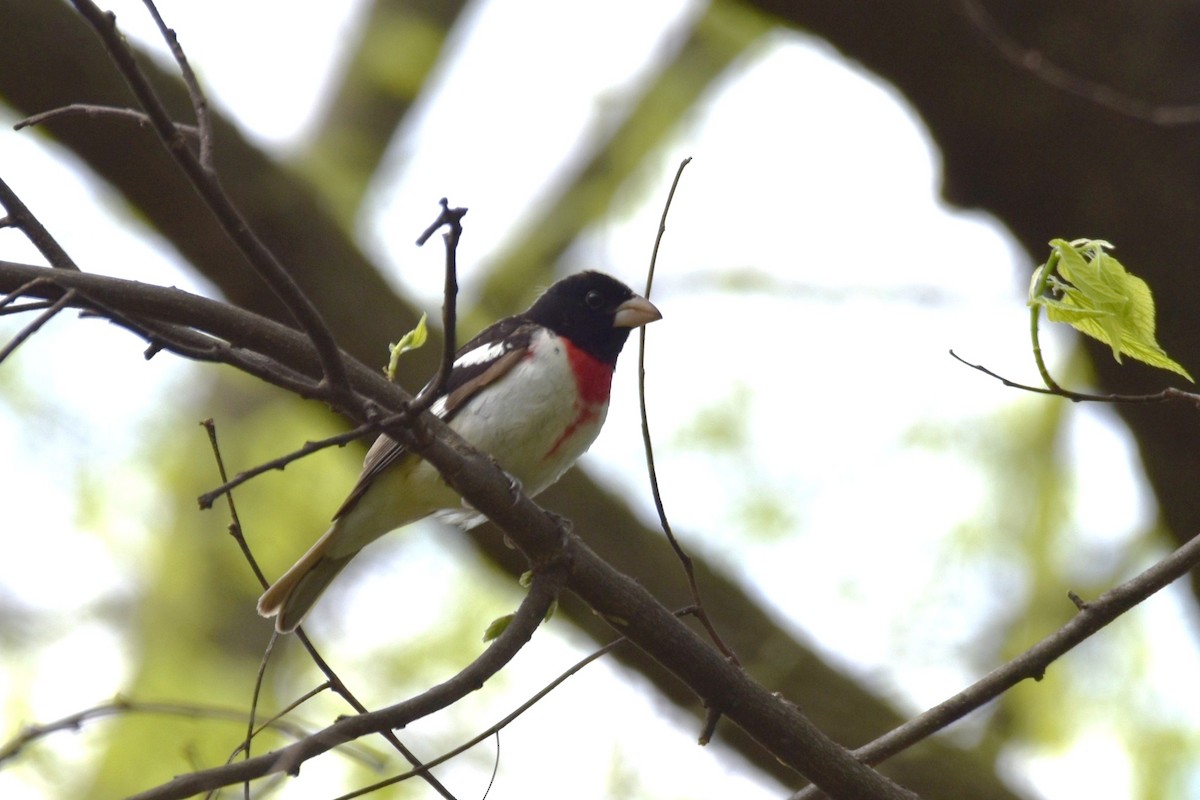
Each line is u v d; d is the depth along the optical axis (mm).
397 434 5461
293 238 10734
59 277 5715
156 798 4844
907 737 6477
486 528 11000
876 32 9844
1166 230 9703
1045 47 9727
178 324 5930
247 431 13633
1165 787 11320
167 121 4805
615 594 6172
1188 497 10539
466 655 12211
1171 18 9625
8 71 9875
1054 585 12438
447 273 5059
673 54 15758
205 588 13094
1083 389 12773
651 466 6270
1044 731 11953
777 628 11547
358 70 15828
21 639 12523
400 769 10805
